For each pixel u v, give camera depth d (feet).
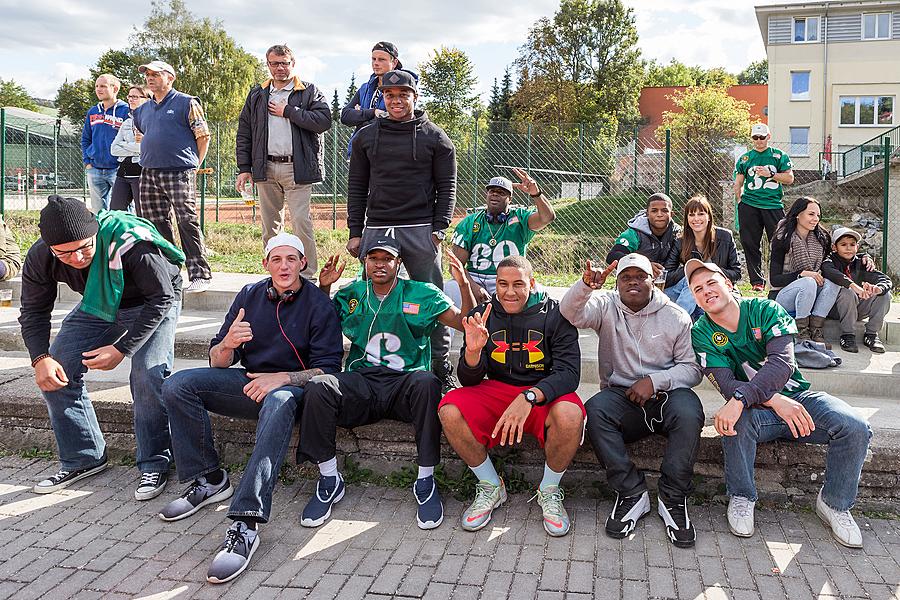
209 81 148.05
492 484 11.94
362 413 12.60
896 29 100.89
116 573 10.16
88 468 13.50
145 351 12.82
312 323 12.73
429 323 12.90
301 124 18.57
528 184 16.79
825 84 104.27
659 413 11.83
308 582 9.93
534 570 10.21
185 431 12.19
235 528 10.55
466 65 103.04
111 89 25.95
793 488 12.19
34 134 60.44
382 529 11.53
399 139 14.21
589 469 12.82
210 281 21.63
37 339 12.45
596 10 120.88
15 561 10.44
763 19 108.17
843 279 16.78
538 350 12.25
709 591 9.62
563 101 120.67
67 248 11.54
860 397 15.51
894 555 10.61
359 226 15.03
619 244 17.93
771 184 24.18
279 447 11.25
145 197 20.16
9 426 14.78
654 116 131.44
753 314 11.83
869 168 49.47
